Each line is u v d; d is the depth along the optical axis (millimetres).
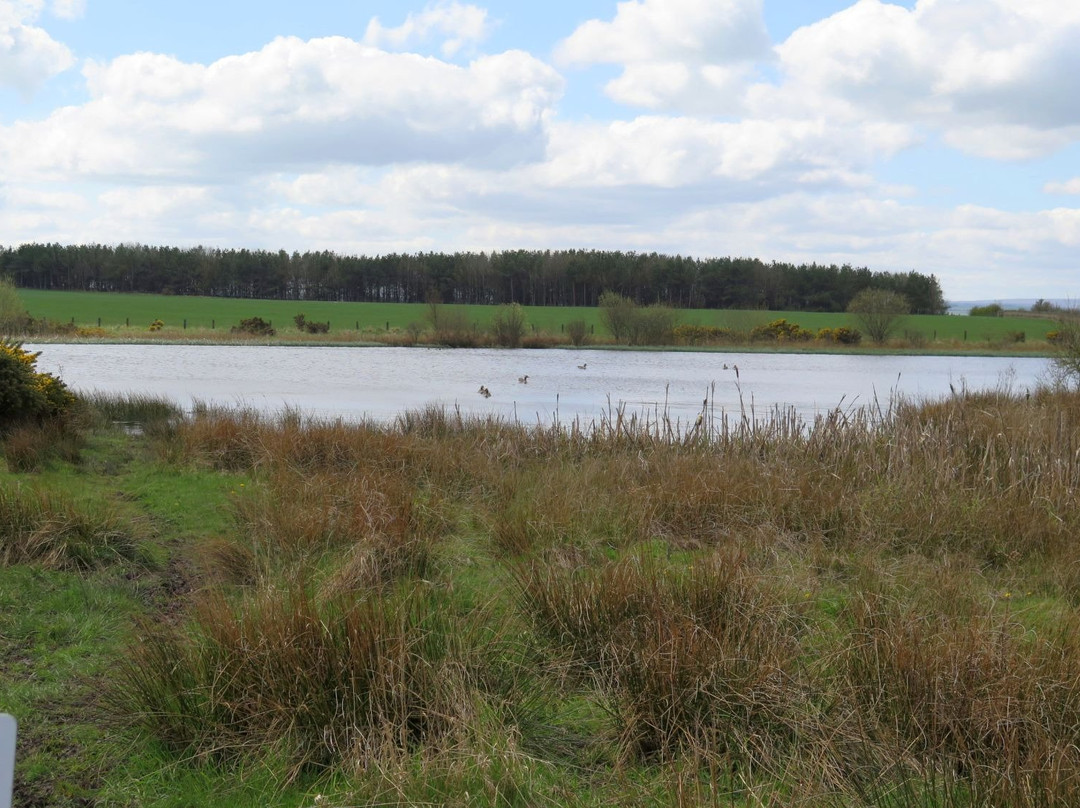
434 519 8234
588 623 5375
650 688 4480
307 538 7570
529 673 5008
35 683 5102
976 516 8273
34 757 4305
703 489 8789
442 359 48469
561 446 12875
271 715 4414
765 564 7133
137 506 9641
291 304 105438
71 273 123875
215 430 13148
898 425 11625
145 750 4383
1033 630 5383
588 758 4297
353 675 4449
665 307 66875
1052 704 4258
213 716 4477
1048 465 9547
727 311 79250
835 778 3867
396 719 4309
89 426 15328
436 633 5059
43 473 10734
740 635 4984
